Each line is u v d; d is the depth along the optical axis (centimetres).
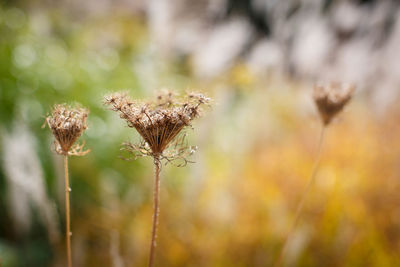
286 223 74
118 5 234
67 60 139
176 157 48
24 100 102
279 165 88
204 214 80
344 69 165
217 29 222
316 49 177
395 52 150
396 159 83
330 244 70
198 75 197
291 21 197
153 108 50
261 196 80
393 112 111
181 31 228
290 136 104
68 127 48
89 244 74
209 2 232
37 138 88
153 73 140
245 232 74
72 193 85
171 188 92
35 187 65
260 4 211
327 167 84
